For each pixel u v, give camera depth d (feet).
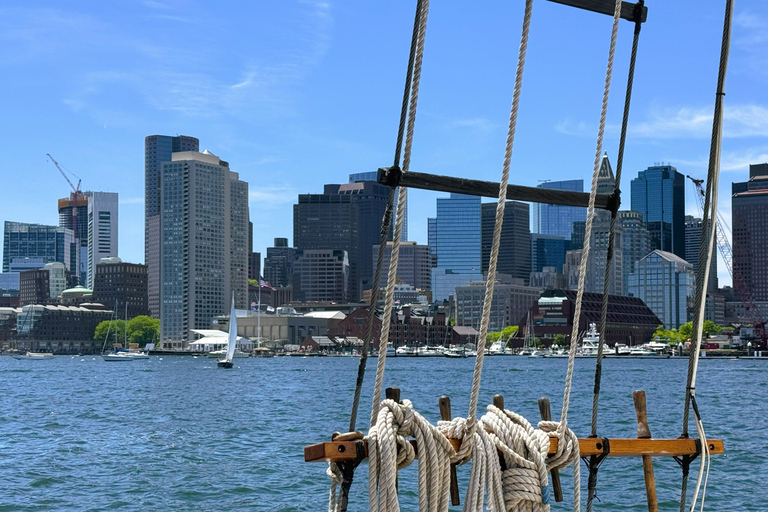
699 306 27.09
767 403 258.78
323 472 126.21
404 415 22.49
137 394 354.95
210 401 303.68
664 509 96.32
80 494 112.27
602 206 27.09
